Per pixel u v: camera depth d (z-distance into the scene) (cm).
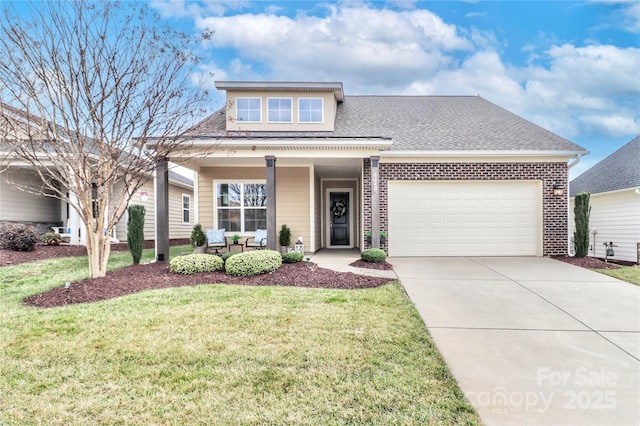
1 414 253
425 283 668
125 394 279
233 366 322
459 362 341
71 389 285
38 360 332
